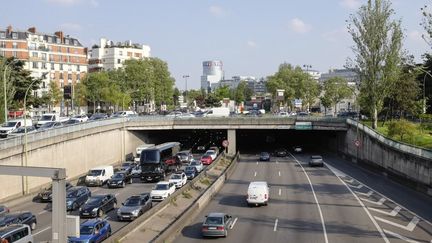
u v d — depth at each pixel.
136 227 34.16
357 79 78.62
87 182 57.88
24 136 50.62
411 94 84.75
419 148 50.50
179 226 35.38
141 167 61.50
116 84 139.00
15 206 45.69
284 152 86.88
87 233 30.84
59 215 16.34
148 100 153.38
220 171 66.81
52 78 149.88
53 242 16.31
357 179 59.03
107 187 57.03
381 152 63.53
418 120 93.75
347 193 49.84
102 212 41.25
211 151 81.88
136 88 144.00
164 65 155.25
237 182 58.66
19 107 94.19
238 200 47.47
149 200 42.38
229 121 87.56
